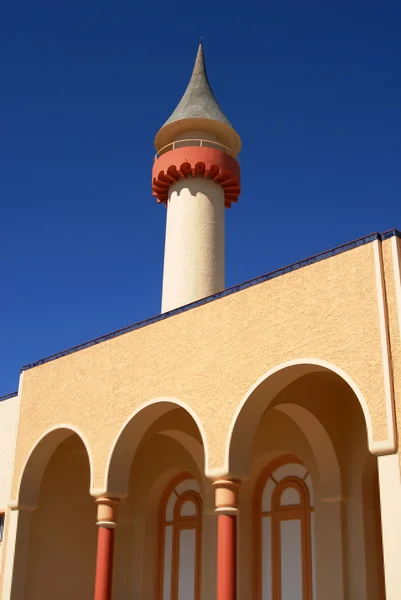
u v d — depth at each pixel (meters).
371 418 9.28
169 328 13.09
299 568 13.48
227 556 10.70
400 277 9.67
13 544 15.66
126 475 13.57
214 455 11.25
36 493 15.98
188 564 15.96
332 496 12.76
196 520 16.17
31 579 15.89
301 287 10.88
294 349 10.64
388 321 9.59
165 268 18.11
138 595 16.28
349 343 9.91
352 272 10.23
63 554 16.73
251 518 14.58
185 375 12.38
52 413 15.56
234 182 19.02
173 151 18.77
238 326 11.70
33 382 16.56
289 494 14.20
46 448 15.83
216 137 19.84
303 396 12.54
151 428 14.74
